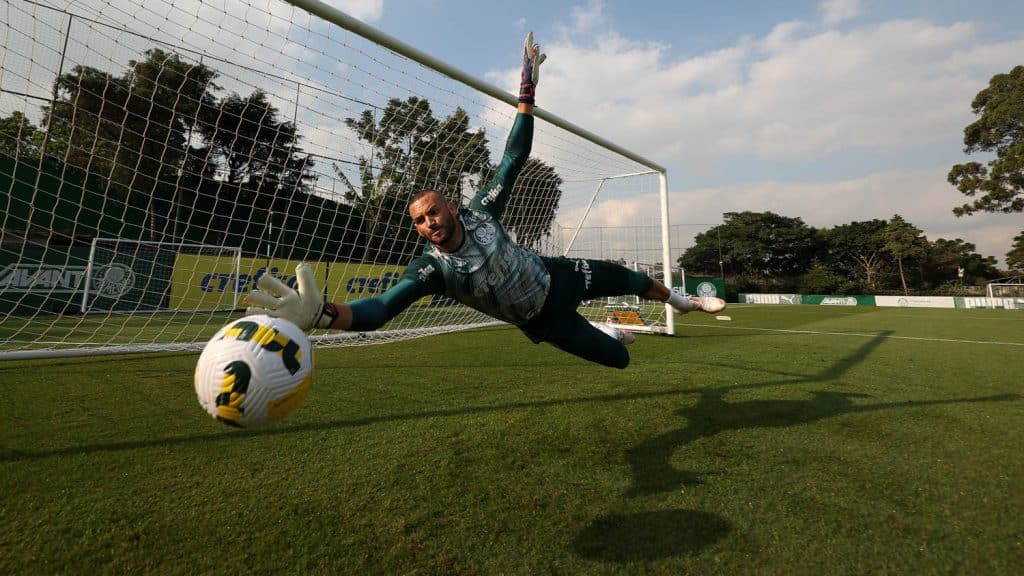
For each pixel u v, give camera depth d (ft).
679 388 14.35
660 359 20.06
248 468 8.13
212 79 17.97
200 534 6.05
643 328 31.65
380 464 8.37
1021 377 16.22
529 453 8.97
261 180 22.21
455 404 12.42
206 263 32.19
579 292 8.18
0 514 6.44
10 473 7.73
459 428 10.42
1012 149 77.15
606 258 35.96
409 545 5.85
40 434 9.55
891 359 20.15
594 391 13.96
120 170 26.02
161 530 6.13
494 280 7.13
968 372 17.13
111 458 8.45
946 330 34.73
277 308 5.06
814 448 9.27
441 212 6.71
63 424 10.23
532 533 6.16
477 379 15.64
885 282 156.15
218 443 9.27
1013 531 6.20
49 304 33.27
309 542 5.90
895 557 5.65
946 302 100.12
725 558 5.64
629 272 9.16
